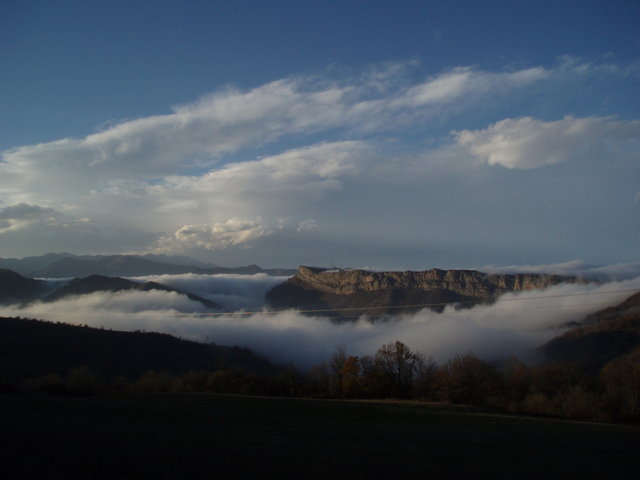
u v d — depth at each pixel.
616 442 43.59
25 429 30.44
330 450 31.00
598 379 79.38
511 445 39.56
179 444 28.75
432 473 25.33
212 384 102.81
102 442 27.33
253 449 28.86
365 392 97.88
